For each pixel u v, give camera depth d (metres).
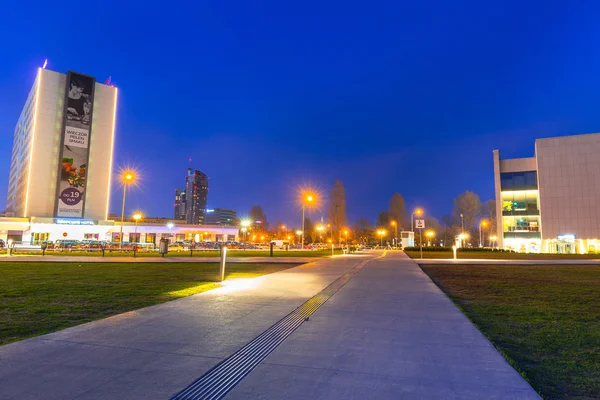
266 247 64.56
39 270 17.94
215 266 21.03
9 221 60.25
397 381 3.86
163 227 74.00
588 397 3.79
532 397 3.51
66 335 5.52
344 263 23.03
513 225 60.50
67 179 68.12
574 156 57.34
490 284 13.80
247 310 7.57
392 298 9.39
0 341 5.39
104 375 3.91
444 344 5.27
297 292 10.20
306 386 3.70
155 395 3.43
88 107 71.56
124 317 6.84
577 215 56.22
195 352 4.75
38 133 68.06
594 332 6.46
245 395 3.47
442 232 117.06
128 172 42.94
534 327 6.83
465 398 3.46
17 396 3.36
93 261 24.11
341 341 5.38
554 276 16.92
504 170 62.22
